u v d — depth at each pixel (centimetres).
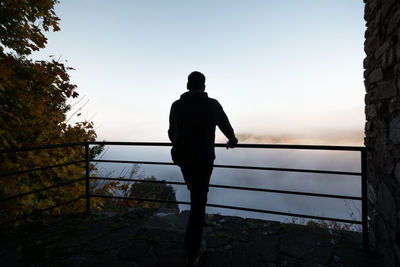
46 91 347
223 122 171
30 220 252
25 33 288
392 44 145
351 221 200
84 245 202
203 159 159
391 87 150
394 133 146
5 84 266
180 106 169
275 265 170
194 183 162
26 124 318
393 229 147
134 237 214
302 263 173
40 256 186
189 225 163
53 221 256
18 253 190
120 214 275
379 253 176
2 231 229
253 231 227
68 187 332
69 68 341
